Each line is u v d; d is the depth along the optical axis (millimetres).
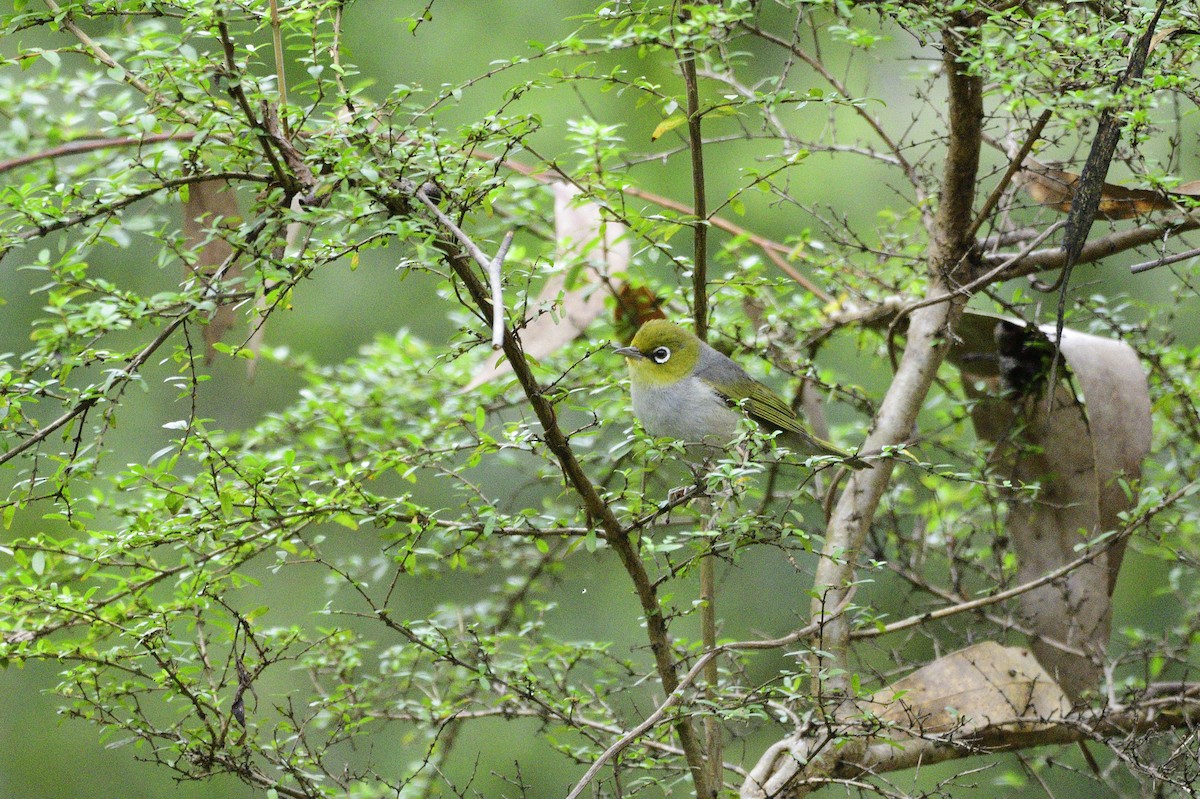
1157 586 15344
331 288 17406
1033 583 7914
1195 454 10094
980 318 9656
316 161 6254
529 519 7598
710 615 8062
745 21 8023
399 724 13242
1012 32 7277
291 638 7555
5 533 15031
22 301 15234
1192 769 7715
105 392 5949
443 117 16594
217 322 7277
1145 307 10141
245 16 6293
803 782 7188
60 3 6430
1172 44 7352
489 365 9188
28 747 16078
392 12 17141
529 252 11938
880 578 13539
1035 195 9055
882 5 7105
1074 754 12914
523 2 17156
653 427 10344
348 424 10094
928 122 12836
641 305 10938
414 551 7320
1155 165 7852
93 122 8211
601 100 16750
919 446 10023
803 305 10680
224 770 7047
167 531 6703
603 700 8680
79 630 8984
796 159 7410
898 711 7910
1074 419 9453
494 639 8039
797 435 10805
